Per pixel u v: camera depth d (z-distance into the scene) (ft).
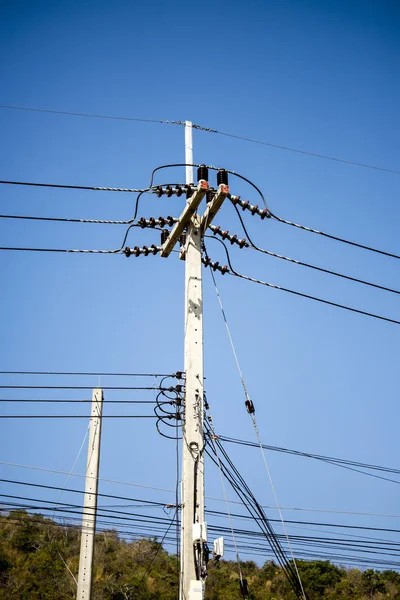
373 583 158.10
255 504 46.24
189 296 43.93
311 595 151.33
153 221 47.11
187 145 51.26
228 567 159.94
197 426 39.83
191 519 37.17
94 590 127.44
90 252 47.47
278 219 47.80
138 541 155.33
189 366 41.52
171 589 136.05
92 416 56.90
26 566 130.21
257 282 49.75
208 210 46.52
